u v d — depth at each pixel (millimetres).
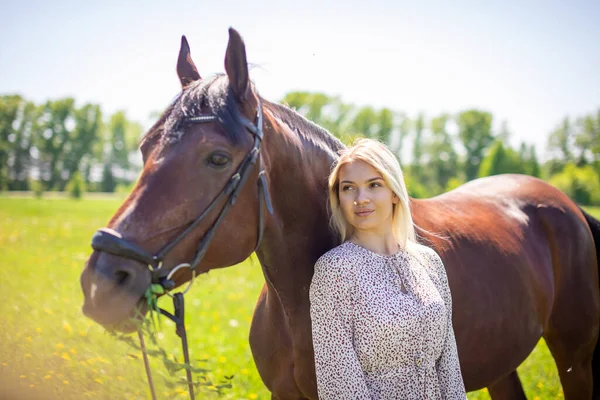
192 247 1787
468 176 56781
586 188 37688
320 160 2297
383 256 2012
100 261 1649
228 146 1793
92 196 59500
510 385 3406
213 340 4945
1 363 2488
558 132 47344
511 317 2840
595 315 3383
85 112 64188
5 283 5398
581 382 3361
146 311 1748
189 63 2213
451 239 2750
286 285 2207
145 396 2494
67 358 2654
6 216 20547
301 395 2344
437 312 1957
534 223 3330
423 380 1929
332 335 1886
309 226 2217
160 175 1738
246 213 1897
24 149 61062
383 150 2055
